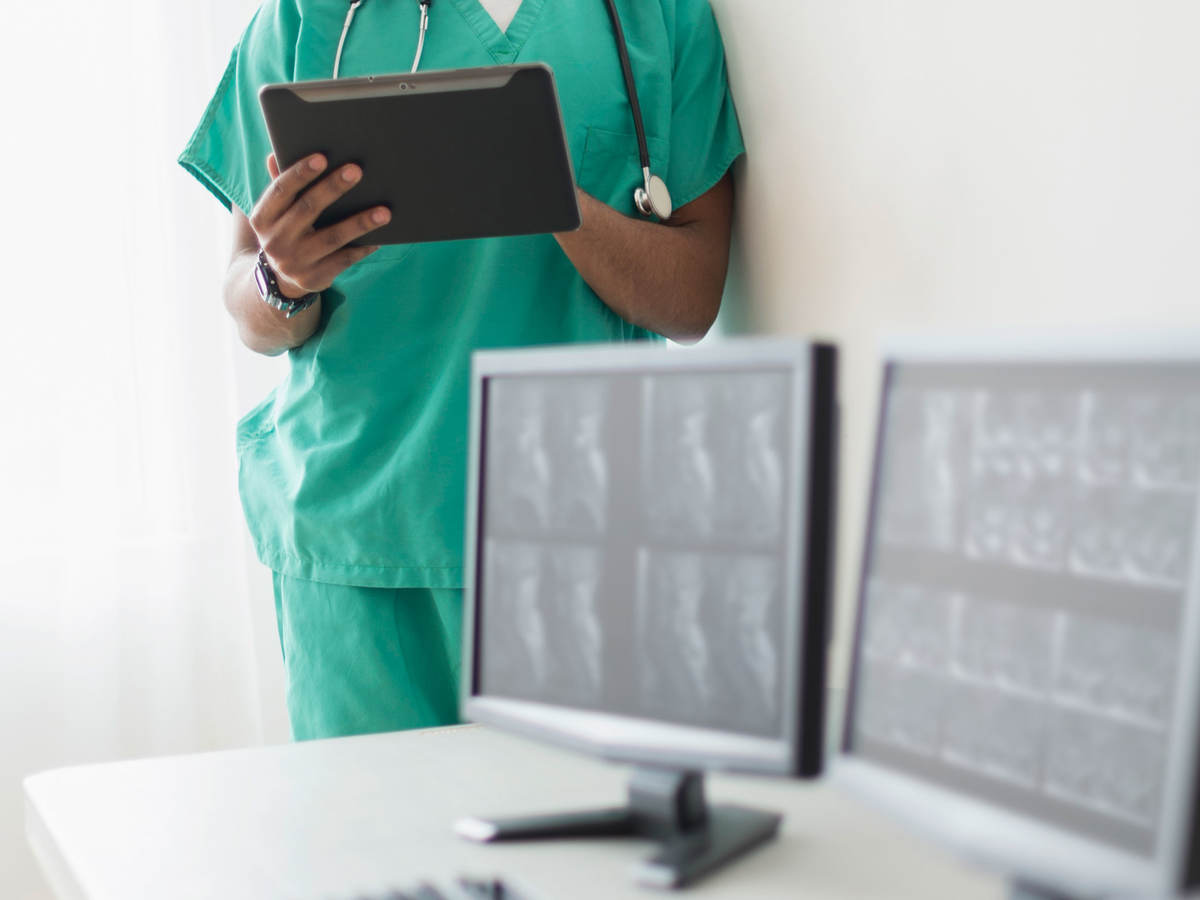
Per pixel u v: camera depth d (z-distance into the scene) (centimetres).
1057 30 88
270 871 71
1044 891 57
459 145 99
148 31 180
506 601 79
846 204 111
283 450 126
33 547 176
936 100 99
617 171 123
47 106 174
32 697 178
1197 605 50
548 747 94
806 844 72
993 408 61
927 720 62
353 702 118
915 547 64
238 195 133
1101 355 56
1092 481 56
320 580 120
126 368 180
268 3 129
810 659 65
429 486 115
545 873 69
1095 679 55
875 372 107
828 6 112
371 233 108
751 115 126
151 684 185
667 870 66
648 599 72
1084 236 86
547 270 120
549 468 78
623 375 75
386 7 122
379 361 119
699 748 68
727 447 69
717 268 127
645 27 125
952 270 99
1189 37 78
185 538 186
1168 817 50
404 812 80
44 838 81
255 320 122
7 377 174
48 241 175
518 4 121
